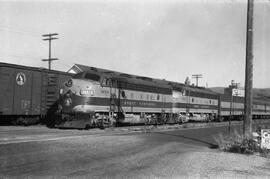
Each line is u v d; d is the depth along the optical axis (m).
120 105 25.55
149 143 15.41
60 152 11.39
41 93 24.94
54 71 26.09
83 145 13.37
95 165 9.55
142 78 32.03
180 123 36.44
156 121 31.56
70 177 8.02
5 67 22.11
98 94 22.78
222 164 10.52
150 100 30.22
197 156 11.86
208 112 43.50
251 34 14.66
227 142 14.91
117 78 25.27
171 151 13.01
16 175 8.01
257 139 14.10
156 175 8.55
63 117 21.91
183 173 8.90
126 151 12.46
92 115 22.12
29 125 24.95
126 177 8.22
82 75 23.03
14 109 22.73
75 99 21.84
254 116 56.91
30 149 11.64
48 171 8.54
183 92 36.88
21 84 23.27
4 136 15.38
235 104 52.22
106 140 15.45
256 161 11.59
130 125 29.72
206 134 22.06
